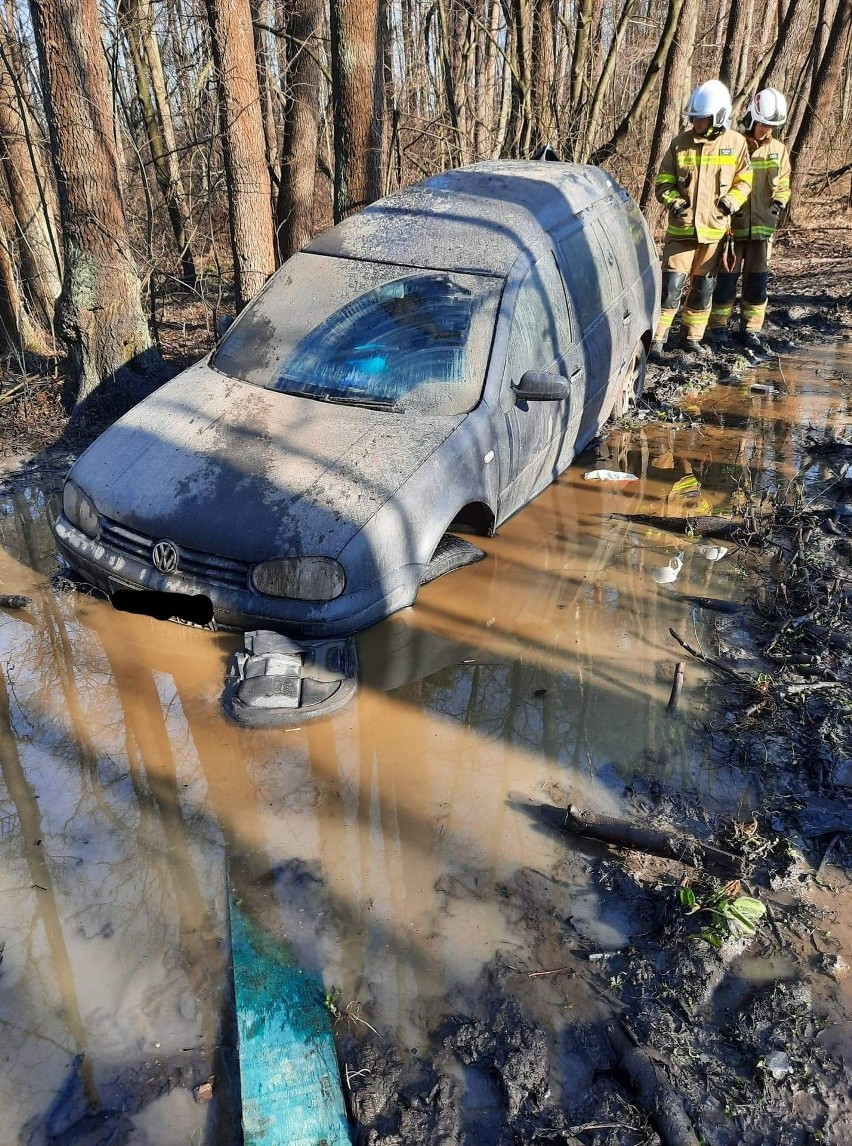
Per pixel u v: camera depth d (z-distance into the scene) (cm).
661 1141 215
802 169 1575
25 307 862
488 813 317
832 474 588
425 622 425
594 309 583
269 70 1173
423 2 1395
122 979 259
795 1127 219
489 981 256
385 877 290
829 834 305
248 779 335
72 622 434
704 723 362
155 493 403
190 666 399
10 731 363
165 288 1169
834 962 261
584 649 411
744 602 448
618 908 280
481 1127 220
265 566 379
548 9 1060
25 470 628
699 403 733
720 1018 246
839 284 1098
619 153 1209
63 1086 230
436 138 1129
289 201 999
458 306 470
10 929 275
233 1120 222
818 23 1602
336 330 471
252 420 433
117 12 977
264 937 269
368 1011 247
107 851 304
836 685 378
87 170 656
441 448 419
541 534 511
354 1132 220
